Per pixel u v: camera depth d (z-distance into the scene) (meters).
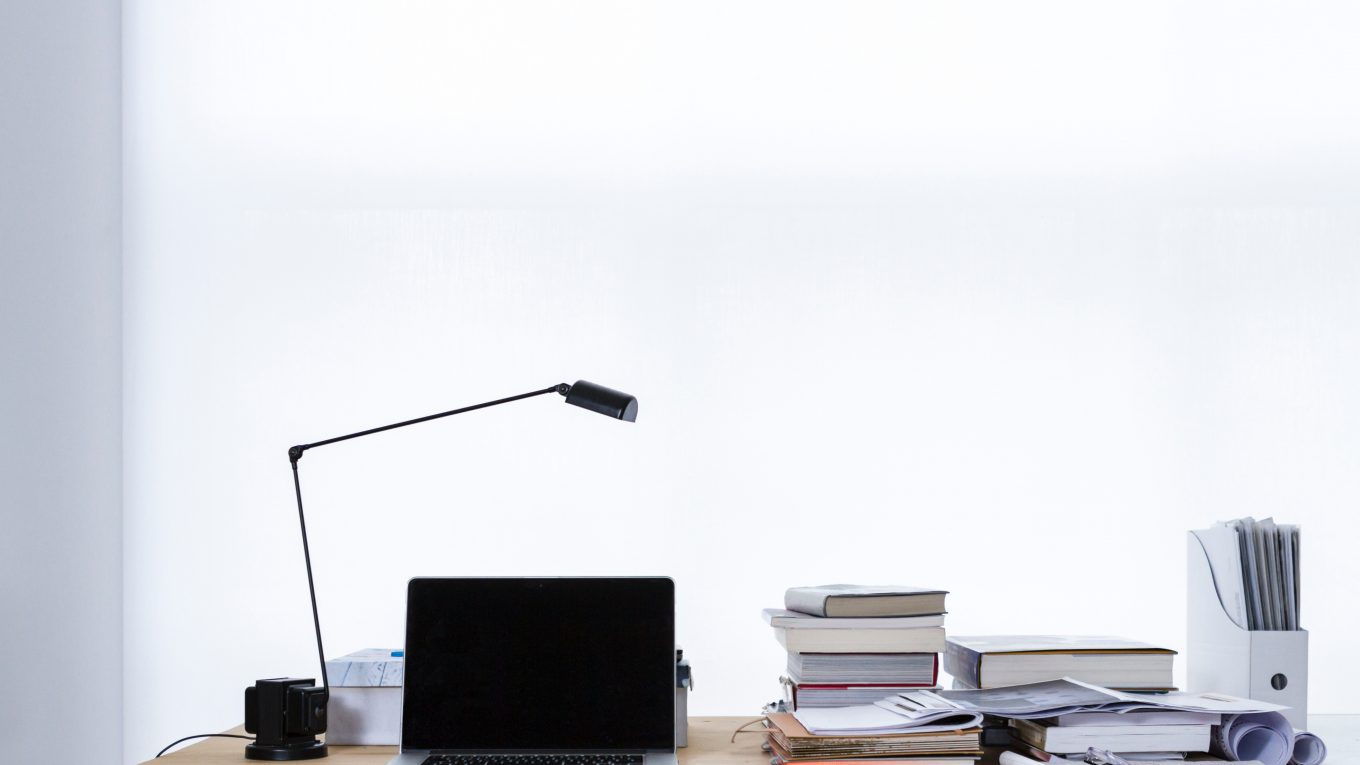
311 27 2.52
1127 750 1.51
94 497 2.41
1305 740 1.60
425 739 1.61
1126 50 2.52
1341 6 2.52
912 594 1.71
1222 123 2.51
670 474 2.49
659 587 1.67
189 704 2.46
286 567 2.47
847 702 1.69
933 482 2.48
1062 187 2.51
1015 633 2.47
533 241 2.51
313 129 2.51
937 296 2.51
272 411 2.48
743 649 2.47
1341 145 2.51
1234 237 2.50
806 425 2.49
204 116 2.51
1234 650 1.81
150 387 2.49
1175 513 2.48
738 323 2.50
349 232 2.50
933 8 2.53
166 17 2.52
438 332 2.50
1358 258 2.50
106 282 2.46
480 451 2.48
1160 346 2.50
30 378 2.25
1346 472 2.48
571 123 2.52
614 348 2.50
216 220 2.50
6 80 2.20
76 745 2.35
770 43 2.53
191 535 2.47
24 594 2.23
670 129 2.52
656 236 2.51
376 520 2.47
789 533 2.48
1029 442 2.49
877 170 2.52
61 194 2.33
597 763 1.53
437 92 2.52
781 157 2.52
